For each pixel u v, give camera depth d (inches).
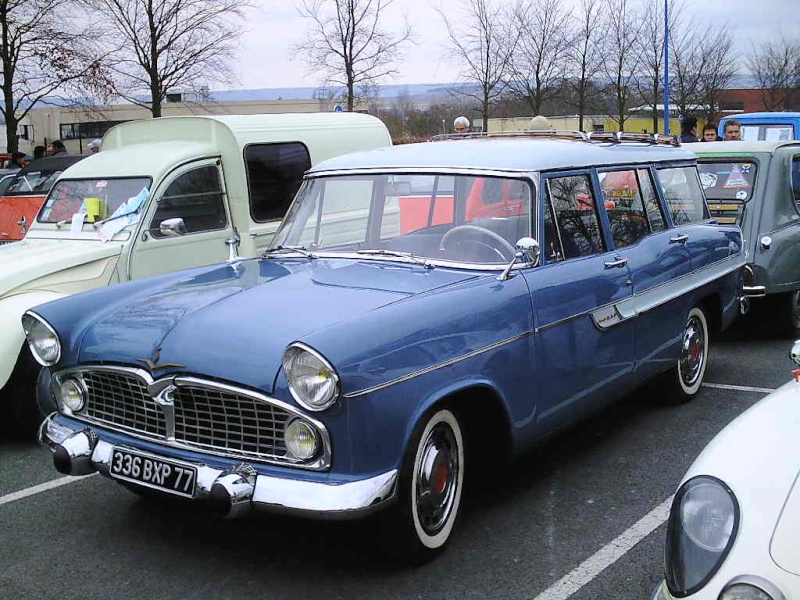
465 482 184.1
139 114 1512.1
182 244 273.3
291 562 150.5
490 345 150.9
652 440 211.6
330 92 834.2
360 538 158.2
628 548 154.4
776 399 115.7
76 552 156.4
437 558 150.6
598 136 216.8
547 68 885.2
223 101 1507.1
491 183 174.9
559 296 169.9
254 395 128.1
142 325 147.3
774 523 91.0
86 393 153.6
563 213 180.4
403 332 135.5
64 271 237.5
